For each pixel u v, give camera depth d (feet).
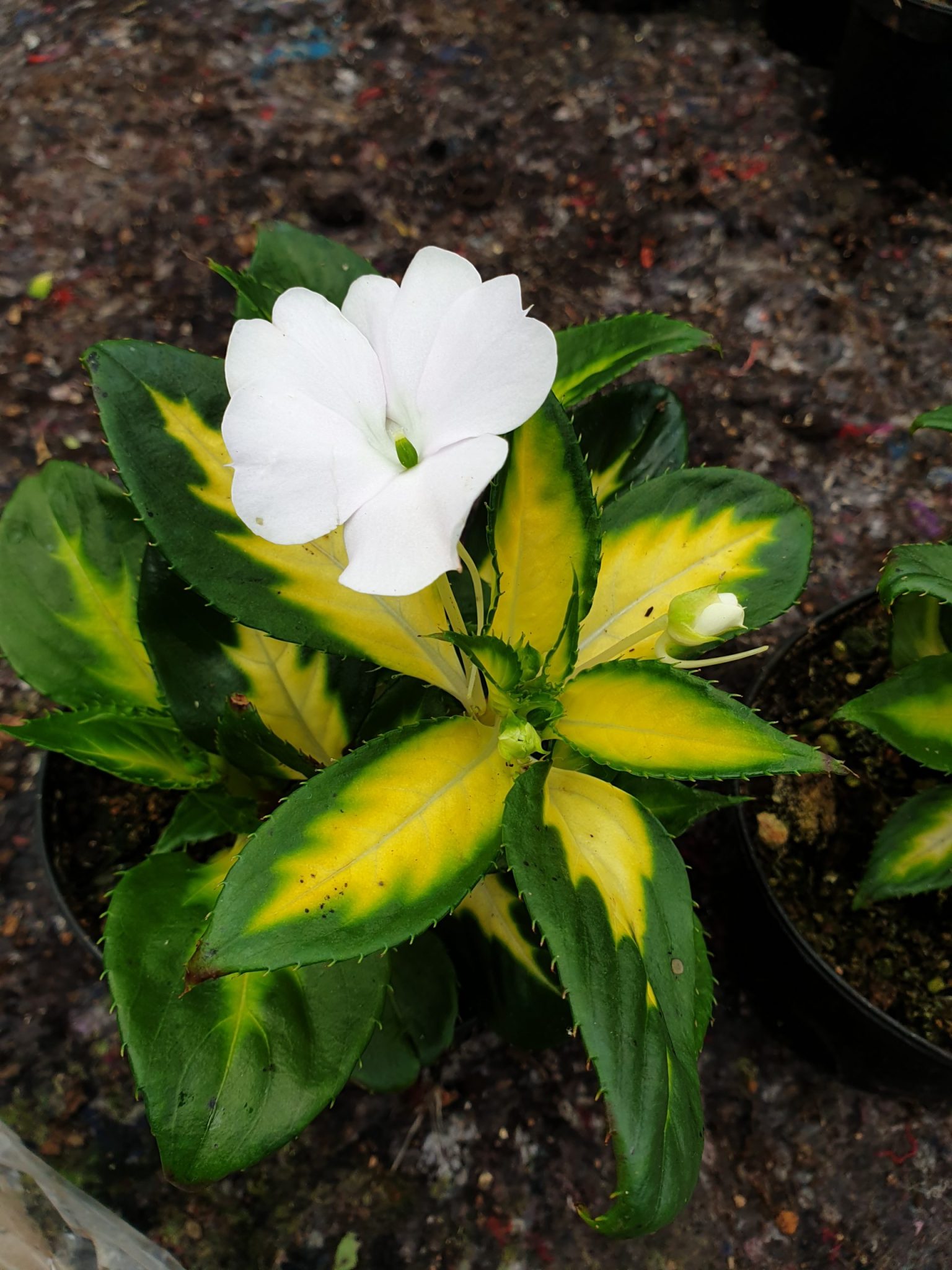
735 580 0.91
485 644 0.74
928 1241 1.22
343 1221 1.21
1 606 0.99
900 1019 1.09
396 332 0.66
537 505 0.77
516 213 1.81
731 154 1.88
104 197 1.77
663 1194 0.63
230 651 0.90
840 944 1.13
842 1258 1.21
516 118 1.90
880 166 1.86
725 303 1.75
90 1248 0.98
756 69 1.99
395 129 1.88
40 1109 1.25
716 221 1.81
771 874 1.16
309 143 1.85
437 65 1.97
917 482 1.63
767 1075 1.29
